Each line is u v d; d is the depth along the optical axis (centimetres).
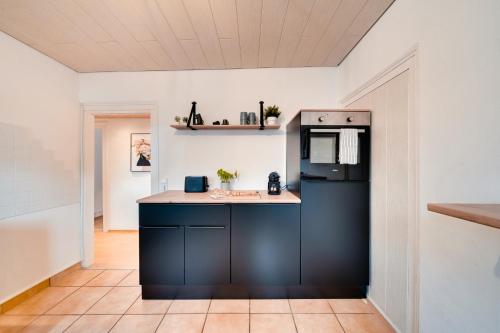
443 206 74
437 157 119
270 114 250
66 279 240
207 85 268
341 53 233
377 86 179
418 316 133
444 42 114
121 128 403
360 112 193
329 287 203
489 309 93
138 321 175
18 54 201
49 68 232
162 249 200
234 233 199
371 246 194
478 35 97
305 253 198
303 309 189
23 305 195
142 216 200
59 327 168
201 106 269
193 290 204
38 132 219
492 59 92
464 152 104
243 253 199
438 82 118
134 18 175
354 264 197
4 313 185
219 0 156
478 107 98
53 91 236
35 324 172
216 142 270
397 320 157
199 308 191
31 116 212
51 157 232
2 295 185
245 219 198
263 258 199
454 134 109
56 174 238
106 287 225
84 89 271
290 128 245
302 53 232
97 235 386
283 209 198
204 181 257
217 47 219
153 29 189
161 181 271
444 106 115
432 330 123
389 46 162
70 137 256
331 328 168
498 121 90
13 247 194
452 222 110
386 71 165
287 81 266
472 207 72
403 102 149
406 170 147
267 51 228
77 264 262
